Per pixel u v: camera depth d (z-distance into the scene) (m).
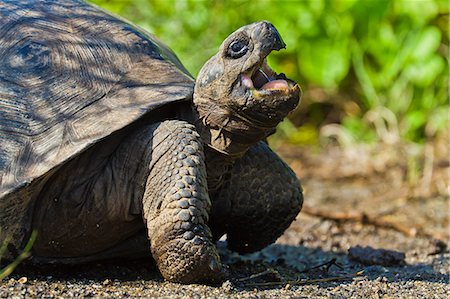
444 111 22.12
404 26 22.25
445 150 21.53
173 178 9.55
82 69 10.33
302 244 14.64
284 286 10.28
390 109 22.27
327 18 22.22
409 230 15.62
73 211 10.02
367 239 15.24
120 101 9.95
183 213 9.42
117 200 9.98
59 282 9.85
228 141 10.30
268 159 11.41
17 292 9.21
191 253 9.43
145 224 9.84
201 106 10.23
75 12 11.17
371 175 20.55
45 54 10.41
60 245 10.30
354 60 22.52
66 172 9.90
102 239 10.33
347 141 22.30
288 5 21.92
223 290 9.55
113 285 9.84
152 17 20.69
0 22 10.70
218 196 11.21
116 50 10.65
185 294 9.34
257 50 9.72
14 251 10.20
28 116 9.91
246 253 12.27
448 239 15.55
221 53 9.96
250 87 9.78
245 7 21.62
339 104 23.28
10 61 10.32
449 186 19.45
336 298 9.74
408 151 21.08
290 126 23.16
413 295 10.16
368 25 22.22
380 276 11.42
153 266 11.05
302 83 23.14
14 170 9.52
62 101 10.00
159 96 10.03
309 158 21.98
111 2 20.48
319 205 18.30
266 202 11.45
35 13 10.91
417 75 21.94
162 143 9.73
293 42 22.00
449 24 22.55
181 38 20.69
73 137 9.61
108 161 10.04
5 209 9.60
